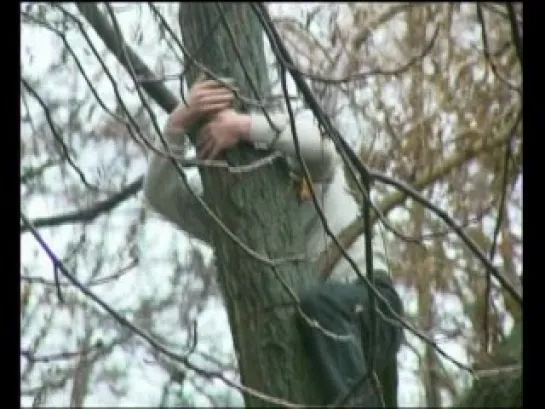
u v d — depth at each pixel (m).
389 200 14.27
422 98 15.02
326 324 8.88
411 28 15.48
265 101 8.99
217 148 8.75
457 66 15.16
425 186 14.89
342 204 9.43
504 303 13.11
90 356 14.29
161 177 9.32
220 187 8.88
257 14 7.74
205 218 9.38
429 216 14.98
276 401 7.78
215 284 16.38
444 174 14.82
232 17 9.04
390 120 14.88
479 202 14.70
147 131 12.16
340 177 9.46
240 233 8.88
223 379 7.61
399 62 15.27
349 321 8.96
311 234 9.17
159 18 9.06
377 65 15.06
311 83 12.57
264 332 8.92
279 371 8.90
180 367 10.31
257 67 9.05
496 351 9.76
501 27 15.30
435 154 14.82
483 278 14.37
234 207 8.87
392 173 14.70
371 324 8.20
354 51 14.78
